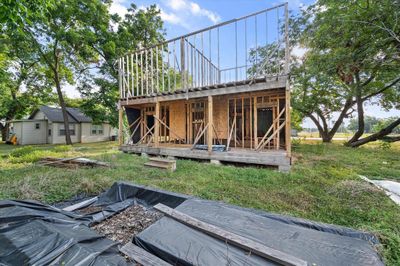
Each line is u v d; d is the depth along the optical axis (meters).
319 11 8.49
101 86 13.13
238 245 1.74
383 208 3.00
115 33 13.03
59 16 11.13
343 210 2.96
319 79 8.64
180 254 1.66
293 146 10.87
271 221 2.21
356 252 1.68
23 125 15.77
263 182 4.30
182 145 8.58
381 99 11.09
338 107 12.98
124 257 1.76
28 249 1.64
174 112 9.50
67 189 3.87
